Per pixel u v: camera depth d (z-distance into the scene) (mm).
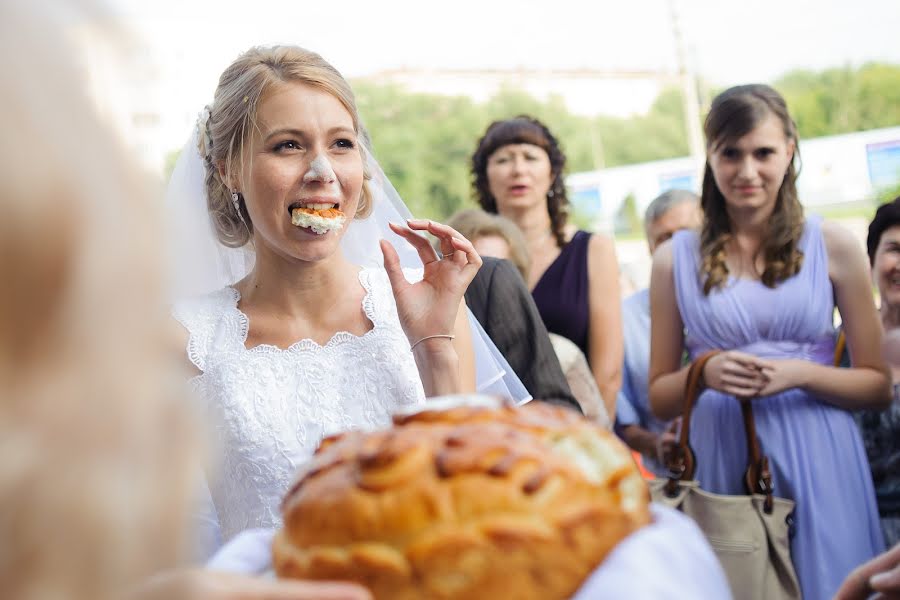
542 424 830
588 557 747
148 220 456
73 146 428
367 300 2219
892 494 3227
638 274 5852
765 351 3379
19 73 421
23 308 418
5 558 418
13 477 416
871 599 1154
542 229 3994
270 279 2203
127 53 457
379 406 2125
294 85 2084
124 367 442
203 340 2139
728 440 3336
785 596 3055
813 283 3383
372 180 2508
